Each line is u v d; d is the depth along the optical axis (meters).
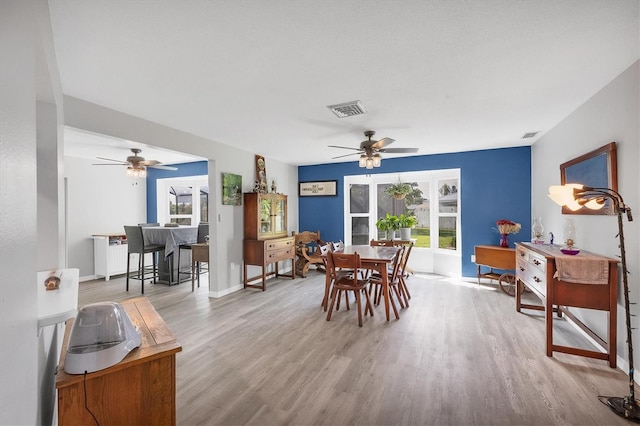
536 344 2.72
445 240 5.57
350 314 3.58
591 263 2.32
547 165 3.90
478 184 5.00
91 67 2.10
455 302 3.97
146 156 5.64
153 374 1.26
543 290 2.61
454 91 2.56
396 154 5.43
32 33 0.82
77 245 5.55
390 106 2.91
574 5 1.49
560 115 3.20
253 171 5.18
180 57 1.98
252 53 1.93
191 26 1.64
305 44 1.83
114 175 6.29
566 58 2.02
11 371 0.65
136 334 1.31
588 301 2.37
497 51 1.92
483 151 4.96
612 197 1.95
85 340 1.16
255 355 2.57
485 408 1.86
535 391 2.02
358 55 1.96
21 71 0.73
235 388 2.09
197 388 2.10
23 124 0.74
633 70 2.11
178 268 5.20
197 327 3.21
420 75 2.25
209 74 2.23
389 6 1.49
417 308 3.74
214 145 4.33
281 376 2.24
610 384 2.09
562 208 3.34
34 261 0.84
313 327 3.18
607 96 2.44
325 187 6.29
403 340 2.83
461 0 1.45
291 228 6.32
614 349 2.28
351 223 6.30
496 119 3.33
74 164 5.58
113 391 1.19
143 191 6.95
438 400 1.94
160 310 3.78
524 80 2.35
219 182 4.43
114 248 5.70
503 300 4.05
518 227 4.47
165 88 2.47
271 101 2.77
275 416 1.81
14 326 0.67
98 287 5.03
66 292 1.41
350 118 3.28
